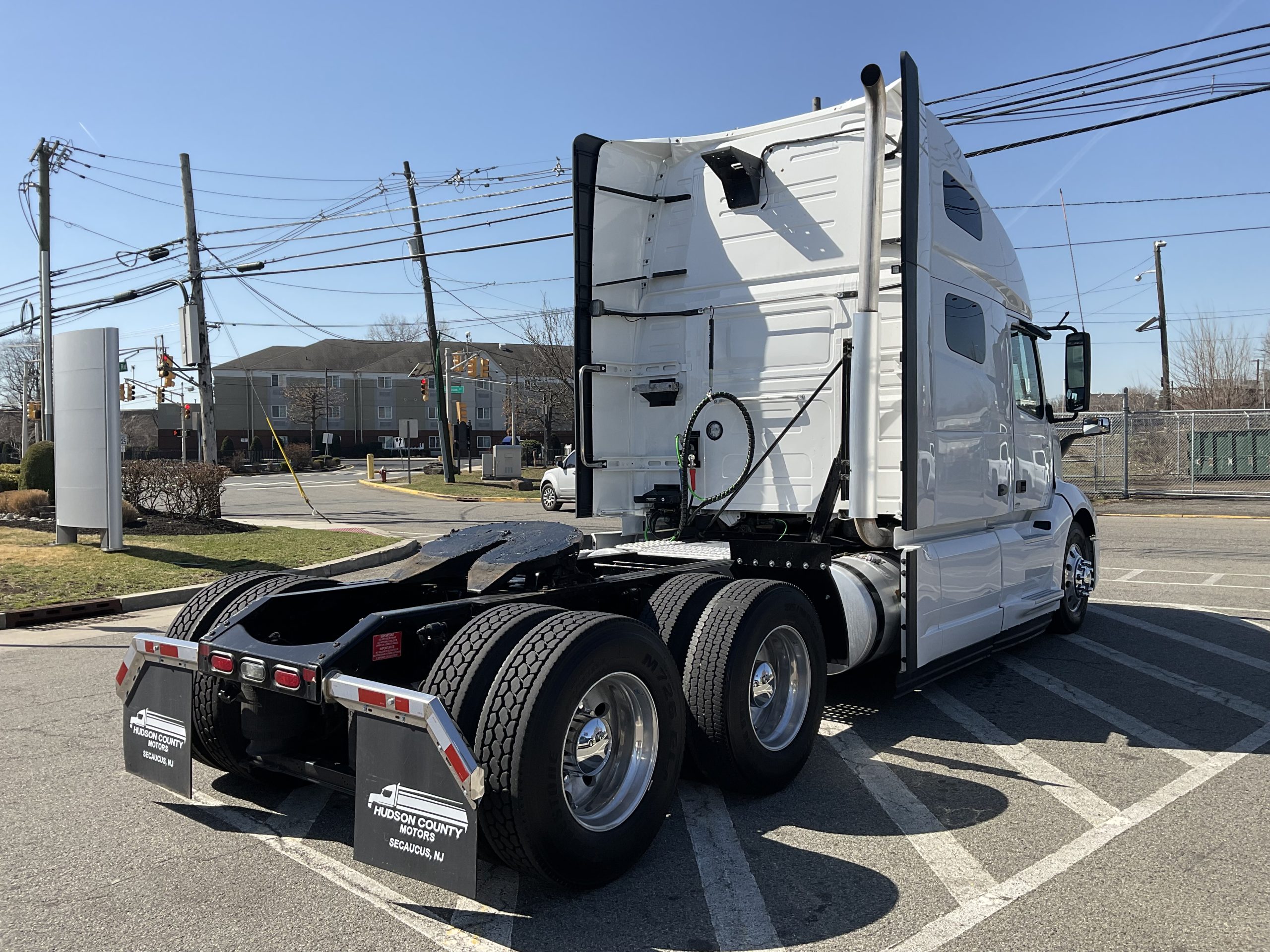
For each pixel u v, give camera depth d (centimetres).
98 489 1265
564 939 297
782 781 428
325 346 9969
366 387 9550
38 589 1000
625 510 670
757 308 620
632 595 467
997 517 643
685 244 659
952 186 585
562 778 315
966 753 487
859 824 393
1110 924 303
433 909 319
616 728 357
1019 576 659
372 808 308
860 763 473
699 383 649
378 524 2033
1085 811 405
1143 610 888
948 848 367
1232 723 537
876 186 493
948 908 316
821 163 595
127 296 2605
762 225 620
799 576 535
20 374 7650
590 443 641
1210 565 1177
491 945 293
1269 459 2581
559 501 2364
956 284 580
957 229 589
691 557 541
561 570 480
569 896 329
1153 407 4016
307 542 1445
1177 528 1620
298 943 294
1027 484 694
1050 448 751
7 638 816
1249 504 2048
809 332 597
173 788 381
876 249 499
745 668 405
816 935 299
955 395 569
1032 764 469
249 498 3034
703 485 646
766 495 615
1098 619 848
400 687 355
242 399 9081
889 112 562
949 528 585
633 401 680
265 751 396
